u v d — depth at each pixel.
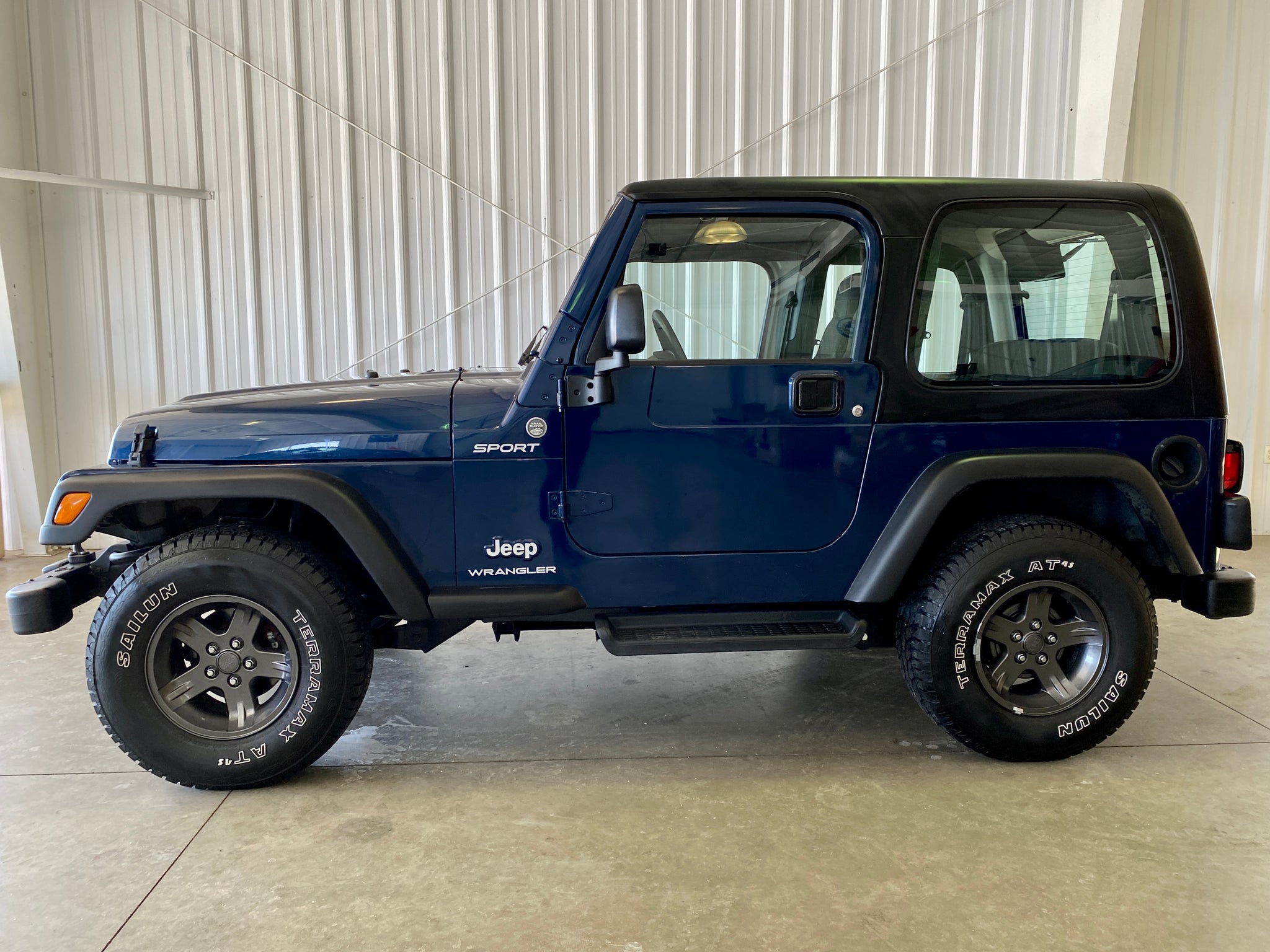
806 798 2.06
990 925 1.57
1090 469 2.09
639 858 1.80
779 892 1.67
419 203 4.76
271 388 2.56
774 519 2.14
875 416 2.12
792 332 2.24
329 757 2.34
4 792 2.14
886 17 4.77
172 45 4.64
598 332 2.09
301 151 4.71
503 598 2.10
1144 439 2.16
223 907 1.65
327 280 4.80
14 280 4.68
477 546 2.12
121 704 2.02
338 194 4.75
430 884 1.71
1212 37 4.96
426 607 2.10
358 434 2.11
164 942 1.54
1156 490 2.12
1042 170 4.92
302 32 4.64
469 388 2.22
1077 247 2.17
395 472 2.09
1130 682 2.17
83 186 4.51
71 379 4.88
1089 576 2.12
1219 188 5.09
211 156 4.72
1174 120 5.02
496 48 4.66
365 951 1.51
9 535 4.93
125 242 4.77
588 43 4.69
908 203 2.12
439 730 2.52
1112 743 2.36
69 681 2.96
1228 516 2.16
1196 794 2.06
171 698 2.08
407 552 2.12
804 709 2.65
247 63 4.64
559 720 2.59
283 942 1.54
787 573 2.16
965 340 2.15
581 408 2.09
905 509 2.12
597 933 1.55
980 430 2.13
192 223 4.76
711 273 2.19
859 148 4.86
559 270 4.83
